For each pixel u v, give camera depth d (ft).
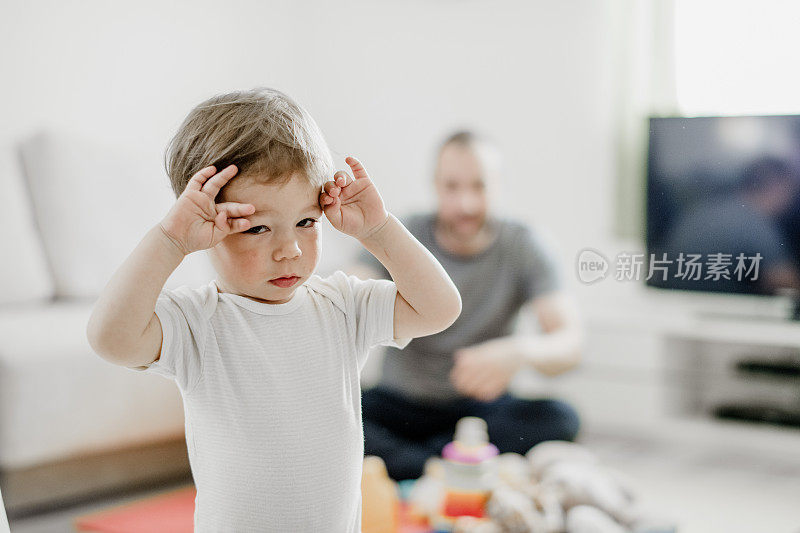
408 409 5.85
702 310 7.52
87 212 6.42
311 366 2.45
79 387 5.29
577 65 9.02
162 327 2.30
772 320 7.23
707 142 7.09
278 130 2.35
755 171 6.95
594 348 7.94
